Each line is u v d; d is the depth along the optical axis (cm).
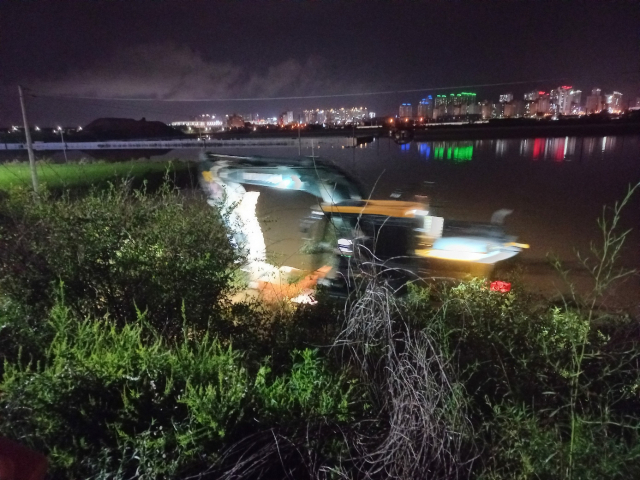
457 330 370
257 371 373
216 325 442
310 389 320
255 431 286
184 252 474
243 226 611
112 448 262
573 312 386
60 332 338
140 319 398
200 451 266
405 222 782
